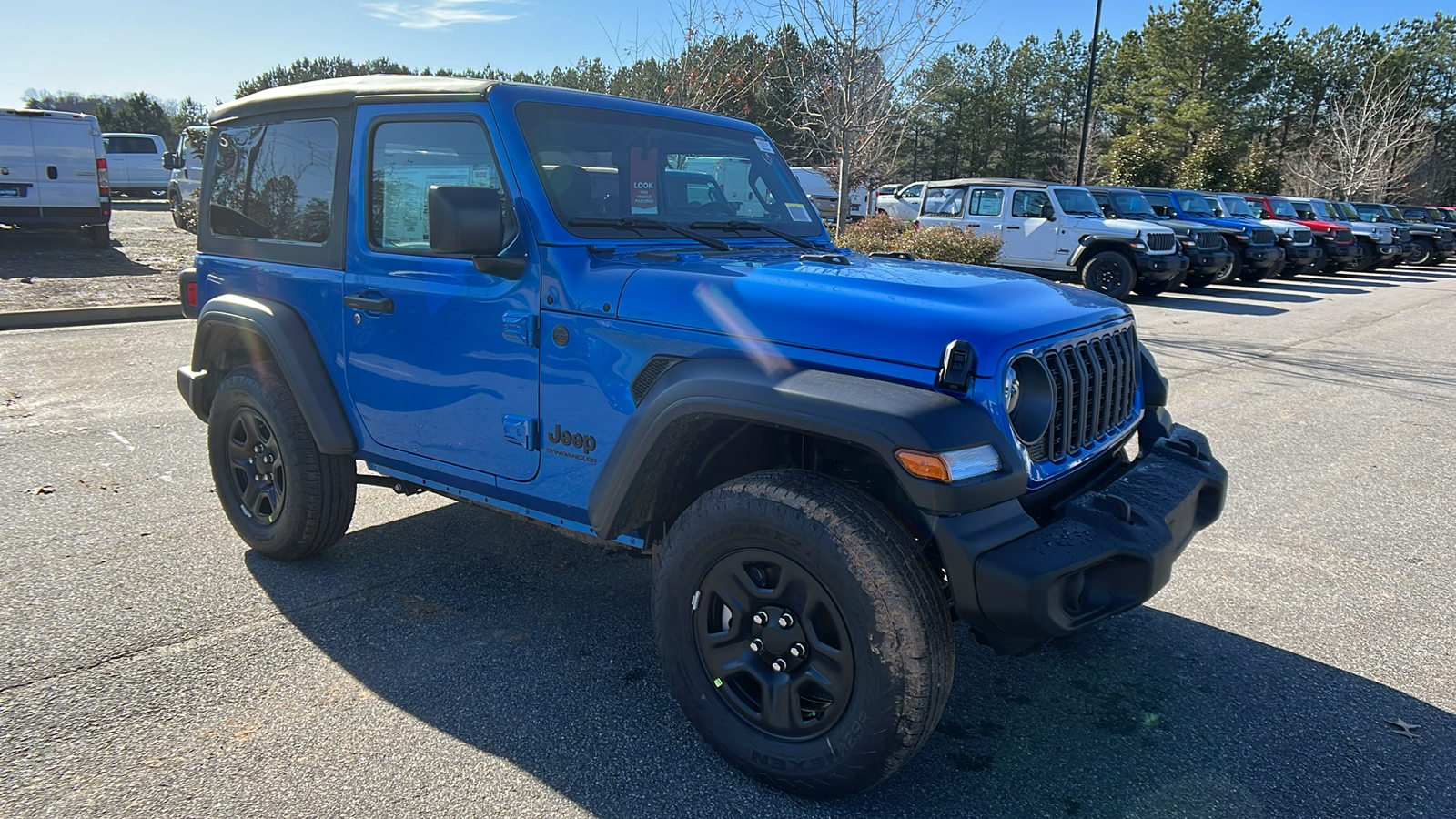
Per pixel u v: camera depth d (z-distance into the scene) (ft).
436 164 10.23
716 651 8.36
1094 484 9.12
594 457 9.17
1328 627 11.79
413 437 10.87
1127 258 46.52
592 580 12.78
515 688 9.93
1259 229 57.47
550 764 8.62
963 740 9.23
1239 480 17.93
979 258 42.70
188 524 14.33
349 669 10.24
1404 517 15.90
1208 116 135.85
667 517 9.55
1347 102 142.31
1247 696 10.11
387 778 8.33
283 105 11.94
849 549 7.32
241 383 12.34
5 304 31.53
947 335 7.52
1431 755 9.04
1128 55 155.22
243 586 12.26
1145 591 7.93
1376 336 37.47
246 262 12.59
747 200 11.94
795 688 7.94
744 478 8.13
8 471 16.51
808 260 10.00
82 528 14.06
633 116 10.89
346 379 11.44
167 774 8.29
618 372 8.86
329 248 11.34
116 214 79.41
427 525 14.76
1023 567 7.13
